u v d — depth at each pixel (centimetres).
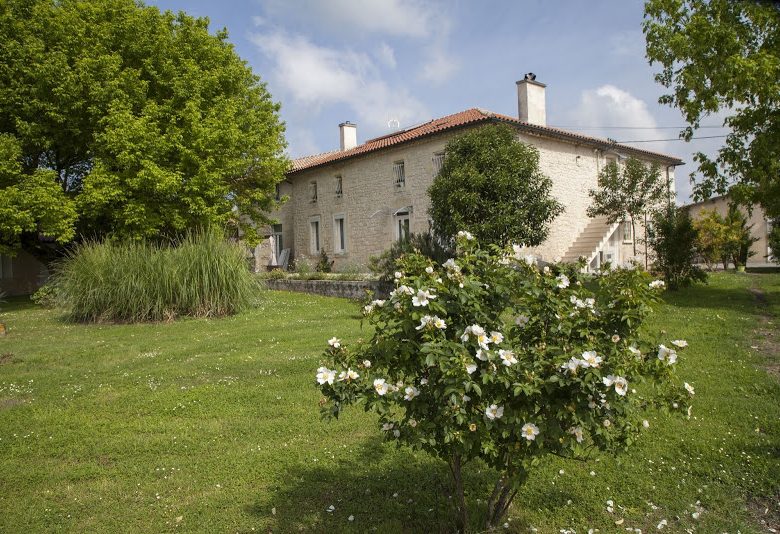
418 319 280
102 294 1270
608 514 368
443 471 436
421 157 2141
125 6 1856
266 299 1530
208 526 366
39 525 372
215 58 2033
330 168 2655
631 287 292
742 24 1208
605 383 261
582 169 2233
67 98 1672
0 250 1886
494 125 1516
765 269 2805
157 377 749
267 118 2283
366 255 2438
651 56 1337
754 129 1238
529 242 1461
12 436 536
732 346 820
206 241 1388
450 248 1382
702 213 2719
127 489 421
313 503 394
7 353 941
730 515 362
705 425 511
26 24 1720
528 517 365
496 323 303
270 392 653
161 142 1694
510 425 280
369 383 296
